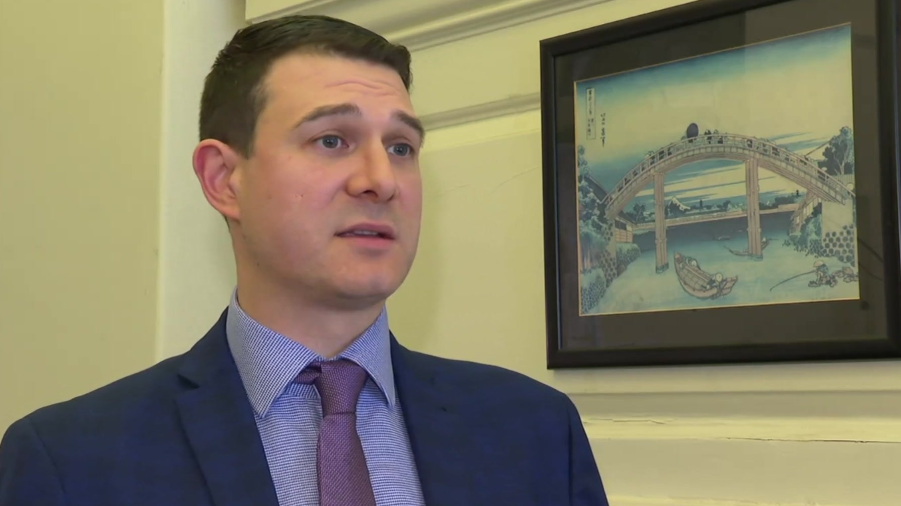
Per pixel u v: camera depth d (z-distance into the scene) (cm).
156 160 131
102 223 135
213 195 86
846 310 87
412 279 123
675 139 100
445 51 123
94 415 78
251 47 86
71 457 74
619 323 102
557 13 113
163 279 129
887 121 86
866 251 87
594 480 85
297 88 81
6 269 144
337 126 80
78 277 137
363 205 79
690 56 100
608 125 105
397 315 124
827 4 91
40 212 142
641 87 103
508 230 114
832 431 89
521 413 85
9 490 73
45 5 146
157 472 74
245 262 84
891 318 84
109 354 131
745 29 96
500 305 114
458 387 88
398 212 81
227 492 73
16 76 147
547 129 109
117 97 136
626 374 103
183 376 82
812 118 91
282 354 81
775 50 94
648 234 101
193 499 73
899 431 86
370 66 84
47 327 139
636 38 104
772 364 93
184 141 134
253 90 84
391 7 125
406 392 85
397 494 78
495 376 90
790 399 93
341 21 88
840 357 87
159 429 77
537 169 112
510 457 82
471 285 117
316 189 78
